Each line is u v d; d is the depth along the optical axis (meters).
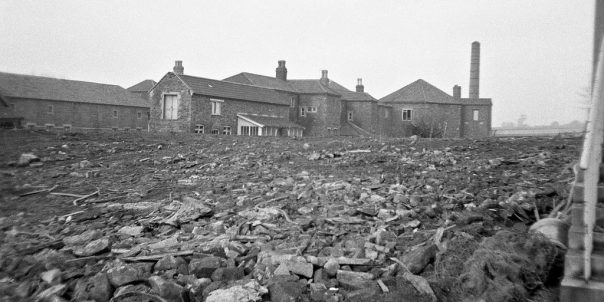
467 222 6.44
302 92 58.75
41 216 7.80
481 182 8.97
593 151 4.38
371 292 4.70
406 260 5.30
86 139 17.12
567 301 4.20
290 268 5.23
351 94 64.25
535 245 4.93
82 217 7.63
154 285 4.77
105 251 6.01
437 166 11.15
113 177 11.00
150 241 6.43
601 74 4.57
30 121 46.22
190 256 5.73
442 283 4.77
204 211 7.63
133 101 56.59
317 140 18.48
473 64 76.94
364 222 6.95
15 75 47.56
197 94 41.03
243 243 6.32
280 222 7.17
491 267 4.71
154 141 17.75
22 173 11.12
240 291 4.70
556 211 6.29
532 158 11.10
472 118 64.19
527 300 4.49
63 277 5.18
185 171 11.83
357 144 15.90
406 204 7.67
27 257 5.79
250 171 11.73
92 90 53.56
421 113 63.44
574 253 4.47
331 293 4.81
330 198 8.46
